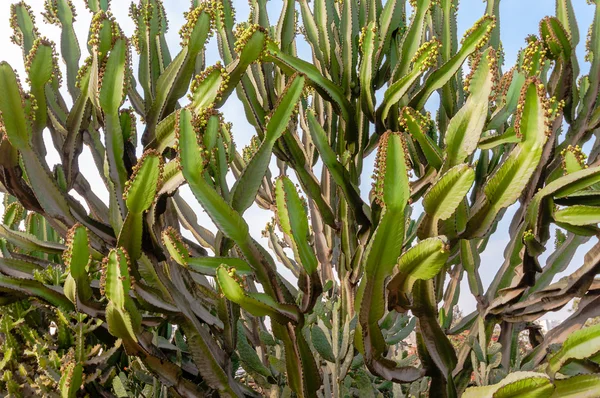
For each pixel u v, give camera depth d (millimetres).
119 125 1748
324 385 2012
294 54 2572
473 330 2242
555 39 1958
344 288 2402
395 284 1529
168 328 2494
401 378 1635
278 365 1938
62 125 2098
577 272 1824
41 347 2059
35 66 1775
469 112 1585
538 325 2500
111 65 1714
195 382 2037
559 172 2240
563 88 2068
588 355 1396
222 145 1842
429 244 1403
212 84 1717
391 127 2234
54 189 1790
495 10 2605
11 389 2102
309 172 2248
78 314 1942
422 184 2043
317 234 2857
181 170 1531
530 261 1886
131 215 1549
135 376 2266
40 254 2646
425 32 2672
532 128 1456
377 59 2432
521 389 1397
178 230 2119
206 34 1851
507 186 1502
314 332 1940
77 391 1953
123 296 1478
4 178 1813
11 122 1687
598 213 1626
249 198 1721
